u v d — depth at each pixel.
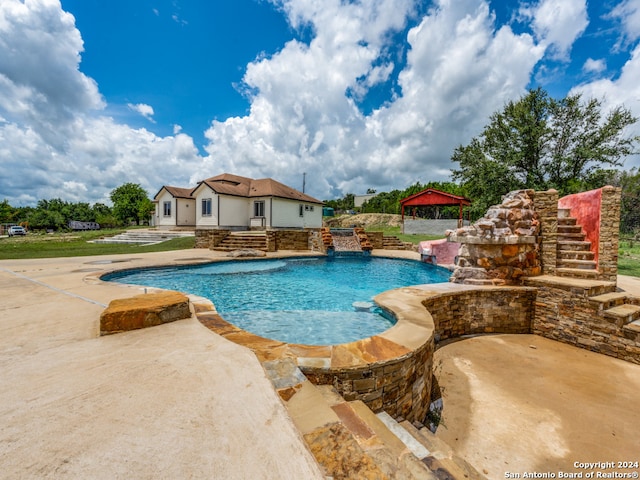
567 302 5.62
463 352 5.21
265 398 2.02
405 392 3.13
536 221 6.89
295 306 6.77
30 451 1.44
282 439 1.63
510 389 4.02
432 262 12.04
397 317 4.48
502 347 5.46
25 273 7.38
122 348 2.82
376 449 1.92
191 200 25.58
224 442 1.57
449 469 2.16
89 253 12.79
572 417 3.42
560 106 14.43
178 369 2.40
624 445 2.97
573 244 7.09
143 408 1.84
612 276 6.12
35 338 3.05
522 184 14.80
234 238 15.49
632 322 4.97
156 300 3.81
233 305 6.82
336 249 15.65
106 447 1.49
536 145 14.47
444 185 47.94
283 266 12.00
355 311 6.34
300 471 1.42
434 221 23.75
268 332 5.05
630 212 20.53
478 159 16.02
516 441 3.05
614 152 13.14
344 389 2.75
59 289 5.49
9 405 1.83
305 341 4.63
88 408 1.82
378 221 41.97
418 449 2.38
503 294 6.20
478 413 3.51
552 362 4.83
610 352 5.04
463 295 6.10
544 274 6.86
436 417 3.44
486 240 6.70
